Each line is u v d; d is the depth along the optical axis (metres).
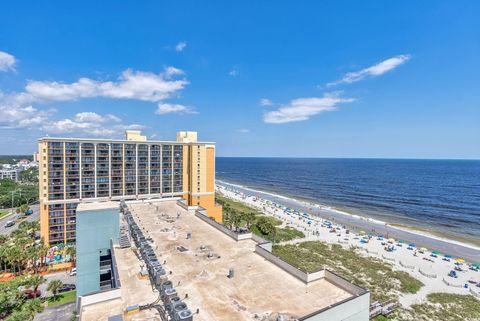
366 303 26.83
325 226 113.88
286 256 77.44
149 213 61.50
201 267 34.16
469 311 51.66
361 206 164.50
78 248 42.56
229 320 23.38
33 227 89.88
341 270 69.44
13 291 44.56
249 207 151.75
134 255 38.19
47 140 74.88
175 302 23.17
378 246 90.56
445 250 91.00
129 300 26.47
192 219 57.25
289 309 25.25
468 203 170.25
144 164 91.19
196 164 98.31
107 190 84.44
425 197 191.25
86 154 80.75
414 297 56.88
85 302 25.27
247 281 30.70
